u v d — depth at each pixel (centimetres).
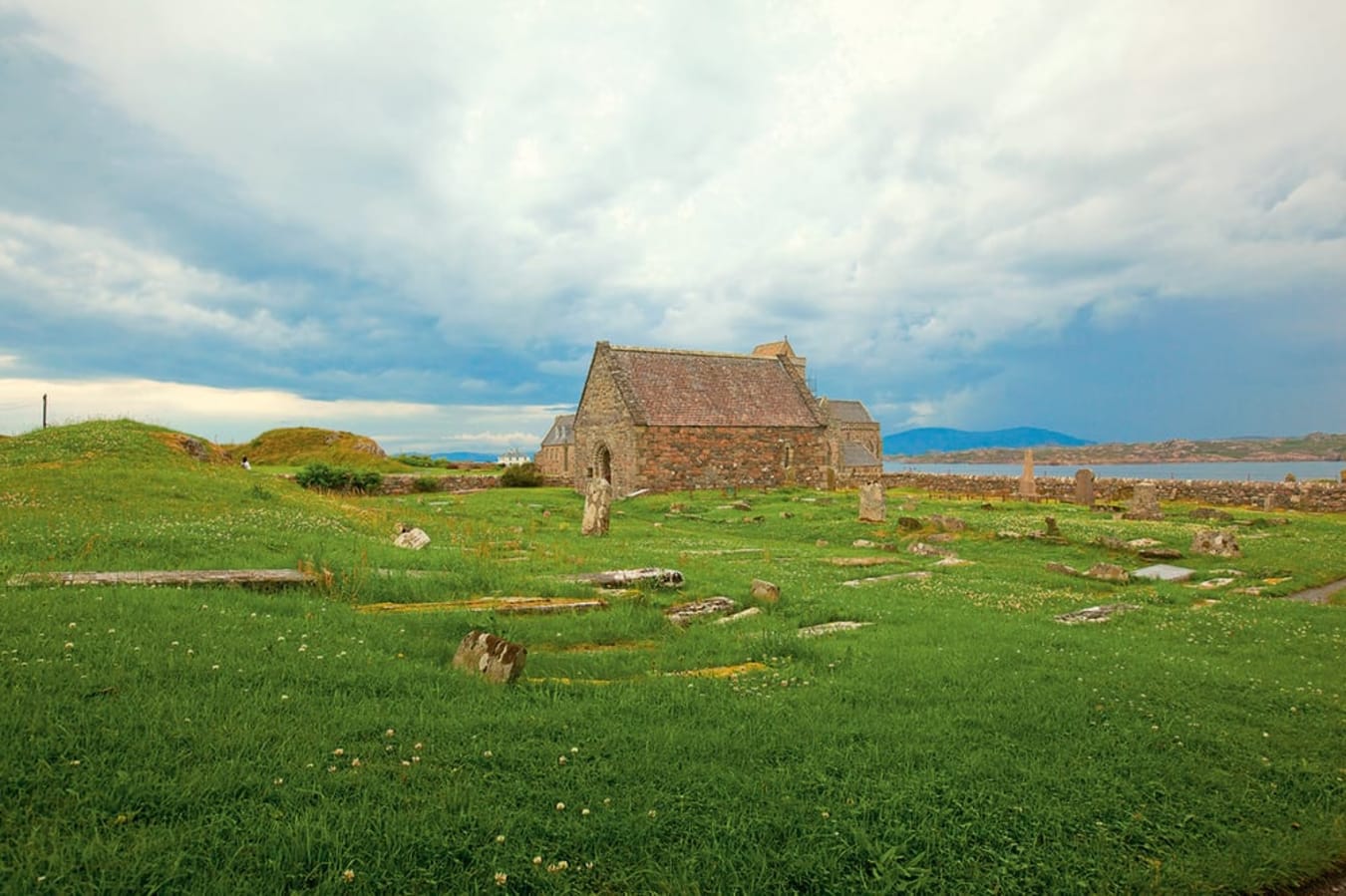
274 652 784
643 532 2831
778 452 5353
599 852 470
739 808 533
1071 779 618
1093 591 1806
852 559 2128
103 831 440
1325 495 4094
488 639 818
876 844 502
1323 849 551
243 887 402
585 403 5428
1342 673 1045
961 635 1168
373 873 425
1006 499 4734
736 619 1220
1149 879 494
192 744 551
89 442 2675
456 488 5425
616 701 744
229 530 1596
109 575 1077
